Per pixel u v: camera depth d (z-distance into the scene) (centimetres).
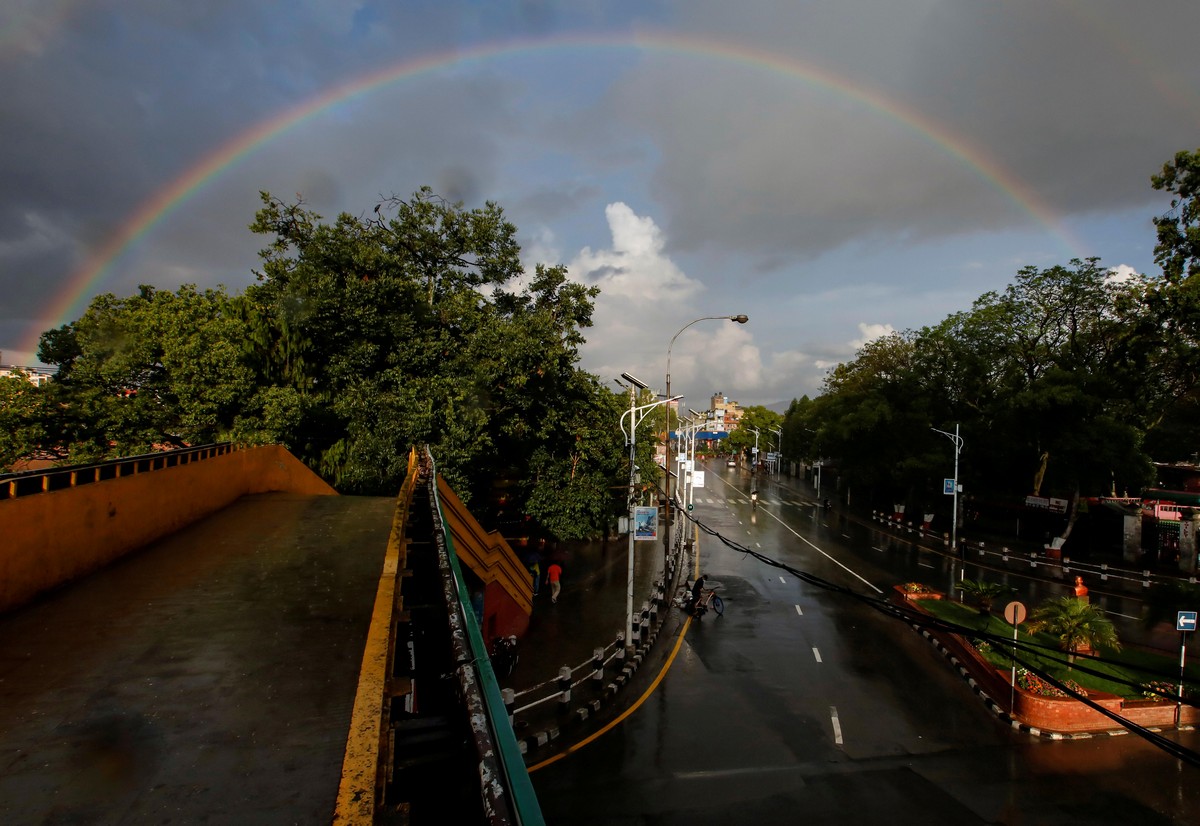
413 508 1105
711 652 1961
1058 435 3234
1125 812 1149
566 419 2362
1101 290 3288
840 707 1577
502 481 2528
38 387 1919
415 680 573
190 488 1032
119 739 368
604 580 2834
